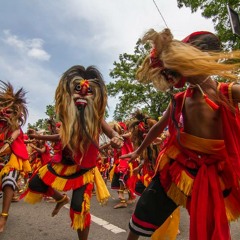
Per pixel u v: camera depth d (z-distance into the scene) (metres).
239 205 2.06
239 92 1.86
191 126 2.09
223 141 2.01
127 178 5.99
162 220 2.27
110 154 6.87
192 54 1.77
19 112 3.90
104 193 3.10
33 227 4.26
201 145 2.03
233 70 1.77
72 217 2.87
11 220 4.69
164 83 1.99
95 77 3.09
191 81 1.97
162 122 2.41
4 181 3.58
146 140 2.54
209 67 1.74
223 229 1.89
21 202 6.37
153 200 2.24
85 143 2.97
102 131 3.10
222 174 2.04
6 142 3.73
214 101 1.93
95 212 5.44
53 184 2.97
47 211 5.39
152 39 1.92
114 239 3.69
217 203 1.91
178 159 2.14
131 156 2.65
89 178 2.99
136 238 2.36
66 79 3.00
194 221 1.93
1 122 3.89
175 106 2.16
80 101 2.95
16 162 3.77
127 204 6.36
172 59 1.79
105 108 3.09
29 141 4.17
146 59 2.02
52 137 3.21
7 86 3.91
